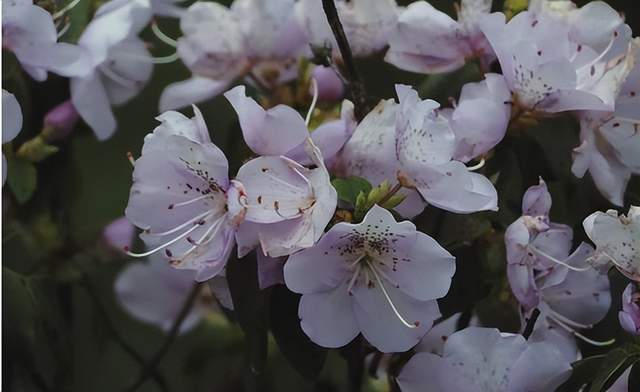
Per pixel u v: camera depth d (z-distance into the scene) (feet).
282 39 2.15
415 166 1.84
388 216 1.78
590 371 1.88
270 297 1.89
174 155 1.83
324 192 1.78
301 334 1.89
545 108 1.95
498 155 1.99
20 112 1.92
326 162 1.88
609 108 1.93
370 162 1.87
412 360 1.88
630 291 1.85
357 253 1.82
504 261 1.96
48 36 1.98
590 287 1.95
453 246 1.95
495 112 1.91
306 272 1.81
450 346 1.86
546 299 1.96
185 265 1.84
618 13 2.01
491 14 1.93
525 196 1.90
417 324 1.84
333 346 1.84
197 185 1.85
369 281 1.84
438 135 1.84
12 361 2.07
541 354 1.86
